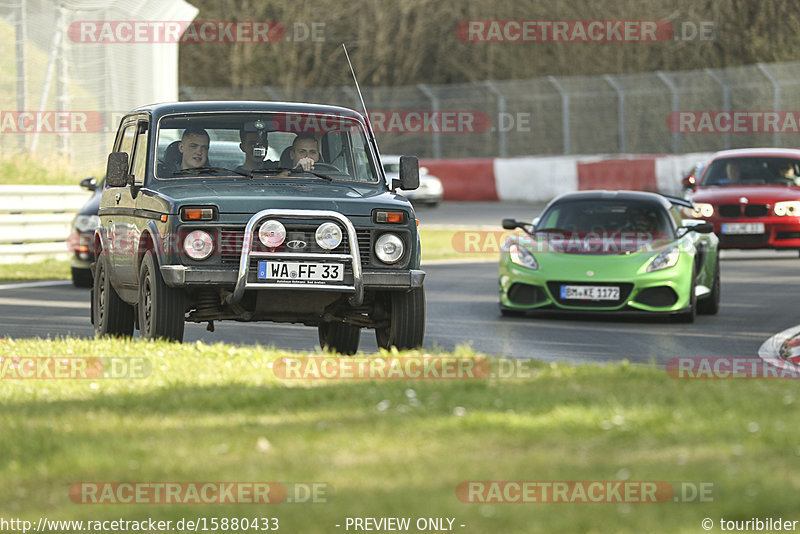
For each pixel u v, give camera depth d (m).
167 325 34.28
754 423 22.27
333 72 180.50
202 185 35.59
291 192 34.50
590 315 51.78
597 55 184.00
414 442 20.95
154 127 37.12
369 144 38.00
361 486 18.16
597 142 158.62
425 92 161.12
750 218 78.38
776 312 52.88
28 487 18.78
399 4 182.88
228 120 37.31
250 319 35.38
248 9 178.38
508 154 159.50
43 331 44.69
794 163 84.25
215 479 18.73
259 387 27.27
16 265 76.25
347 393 26.22
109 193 40.91
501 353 39.06
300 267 33.06
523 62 183.38
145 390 27.08
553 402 24.64
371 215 34.00
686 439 20.97
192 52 177.38
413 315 34.94
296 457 20.02
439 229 106.19
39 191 79.00
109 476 19.19
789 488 17.61
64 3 102.38
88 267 62.75
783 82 155.38
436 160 149.12
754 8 190.50
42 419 23.67
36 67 102.94
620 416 22.84
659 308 48.81
